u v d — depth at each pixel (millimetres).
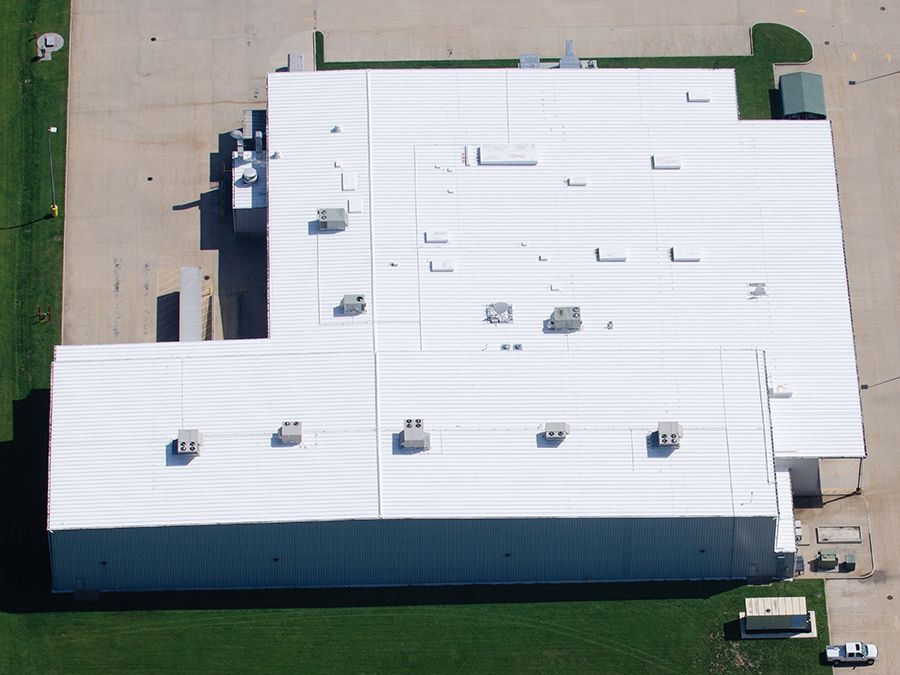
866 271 126000
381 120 119500
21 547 114312
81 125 128250
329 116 119500
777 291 116500
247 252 125000
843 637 113562
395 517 105688
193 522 105938
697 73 122312
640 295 115875
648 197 118625
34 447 117625
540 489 106938
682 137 120500
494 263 116125
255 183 121625
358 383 109125
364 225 116438
